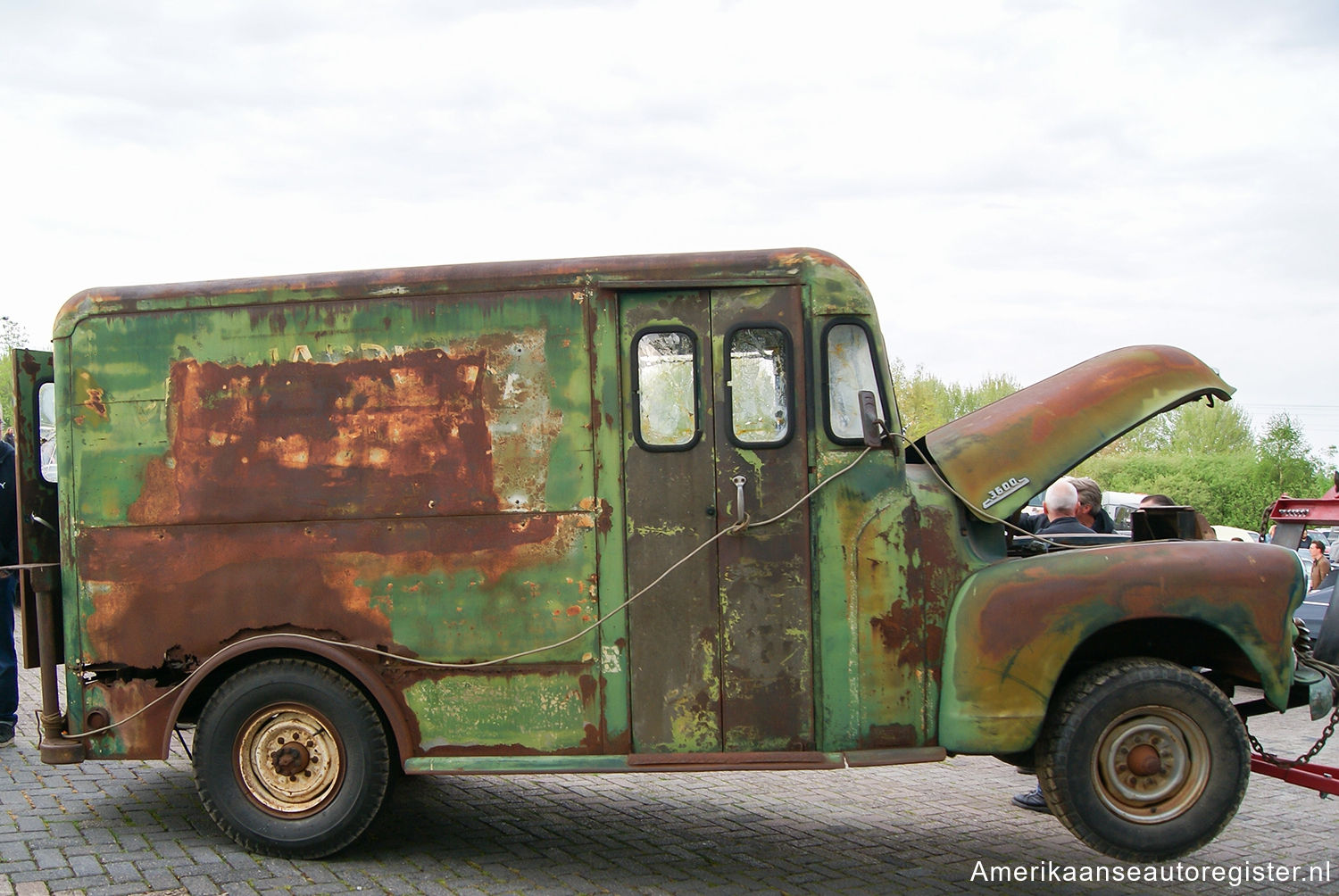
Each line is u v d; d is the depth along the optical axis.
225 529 4.68
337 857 4.61
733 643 4.49
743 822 5.27
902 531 4.50
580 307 4.58
